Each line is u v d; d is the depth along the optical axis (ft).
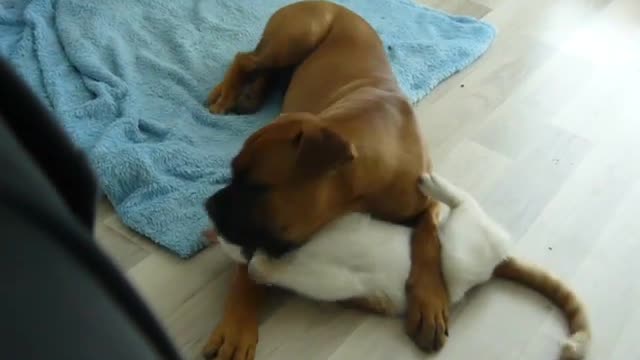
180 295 5.07
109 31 7.50
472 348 4.82
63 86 6.83
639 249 5.61
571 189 6.16
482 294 5.17
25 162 1.18
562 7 8.82
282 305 5.01
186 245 5.35
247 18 7.97
